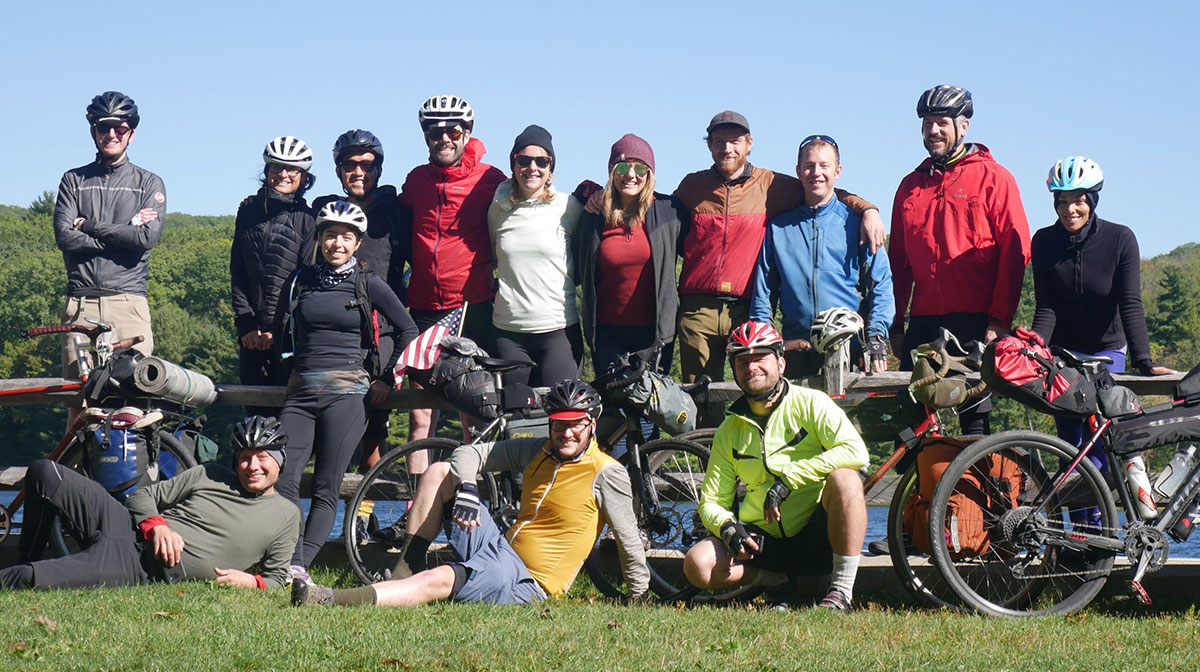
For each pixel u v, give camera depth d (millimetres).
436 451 8406
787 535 6453
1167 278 85312
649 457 7430
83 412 7582
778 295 8367
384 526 7910
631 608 6176
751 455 6461
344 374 7586
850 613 6016
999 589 6691
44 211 137875
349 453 7605
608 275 8328
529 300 8320
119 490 7379
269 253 8398
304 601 5891
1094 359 7551
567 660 4727
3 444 58062
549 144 8250
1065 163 7539
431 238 8547
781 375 6488
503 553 6355
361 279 7629
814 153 8180
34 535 6996
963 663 4793
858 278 8242
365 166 8633
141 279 9352
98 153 9281
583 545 6574
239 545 6867
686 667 4648
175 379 7637
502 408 7582
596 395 6523
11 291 99875
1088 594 6230
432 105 8461
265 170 8445
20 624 5289
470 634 5160
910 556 6973
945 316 8234
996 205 8133
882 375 7766
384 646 4906
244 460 6883
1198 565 6781
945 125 8289
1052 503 6355
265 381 8594
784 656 4867
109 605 5867
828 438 6359
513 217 8344
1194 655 4977
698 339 8367
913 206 8406
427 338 7617
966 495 6414
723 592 6844
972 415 7551
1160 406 6312
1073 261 7605
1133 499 6285
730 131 8281
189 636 5082
